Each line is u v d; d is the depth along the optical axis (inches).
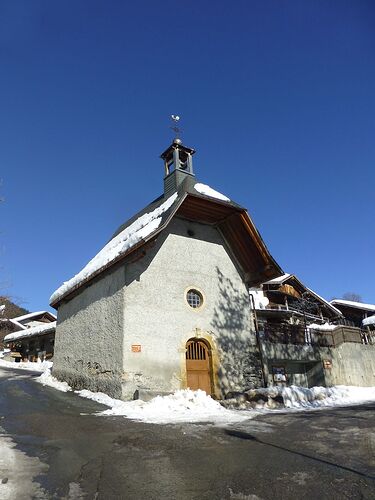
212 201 521.3
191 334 505.7
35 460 209.0
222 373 517.0
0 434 270.5
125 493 162.2
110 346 478.0
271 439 255.0
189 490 164.9
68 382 587.8
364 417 348.2
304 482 172.2
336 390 542.0
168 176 634.2
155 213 558.3
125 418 337.1
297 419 336.5
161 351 472.1
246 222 555.8
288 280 1182.9
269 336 634.8
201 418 338.6
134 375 442.9
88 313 562.6
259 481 174.6
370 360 802.2
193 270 543.2
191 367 500.1
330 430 285.3
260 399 434.3
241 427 296.0
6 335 1343.5
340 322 1348.4
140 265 493.4
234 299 575.8
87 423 313.3
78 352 573.9
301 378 702.5
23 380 660.7
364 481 172.2
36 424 308.7
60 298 648.4
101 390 478.9
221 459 208.5
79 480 178.2
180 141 636.7
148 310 479.8
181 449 229.9
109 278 516.1
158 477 181.0
